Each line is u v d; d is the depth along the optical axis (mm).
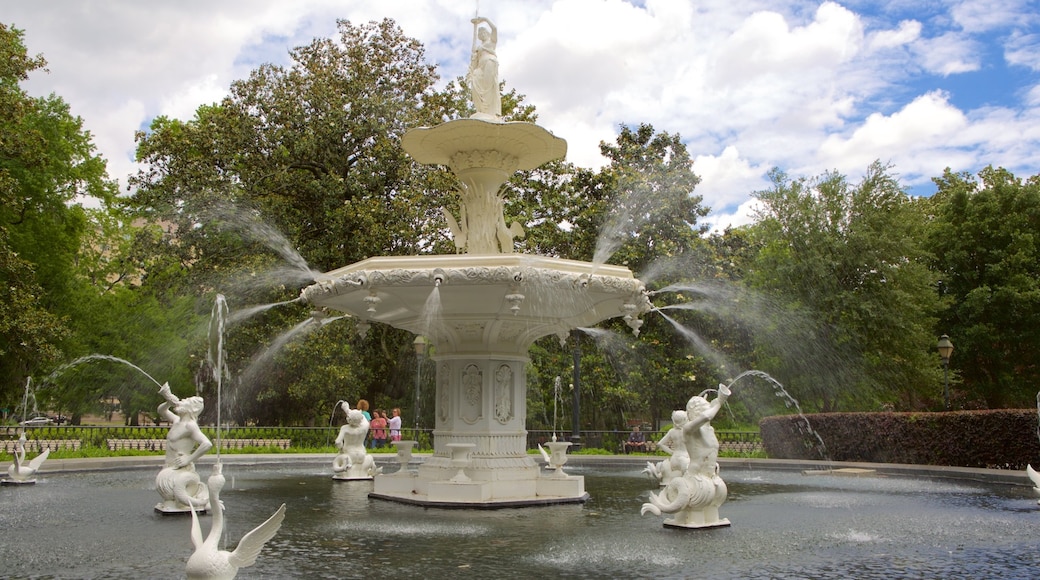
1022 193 28562
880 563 5566
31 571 5090
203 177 21875
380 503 8695
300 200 23406
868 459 15594
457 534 6621
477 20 10062
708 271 23141
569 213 24016
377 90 24484
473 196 9773
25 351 18438
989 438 13656
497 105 9914
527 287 7945
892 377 23609
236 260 21172
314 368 21219
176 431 7895
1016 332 27953
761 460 15445
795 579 5020
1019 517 7980
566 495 9023
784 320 22562
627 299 8945
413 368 25297
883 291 23156
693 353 23297
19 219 24141
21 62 18672
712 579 4988
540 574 5078
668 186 23734
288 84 23719
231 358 21672
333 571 5109
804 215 23906
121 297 30062
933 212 31891
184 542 6148
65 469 12305
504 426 9172
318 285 8859
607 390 22312
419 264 8094
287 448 17812
